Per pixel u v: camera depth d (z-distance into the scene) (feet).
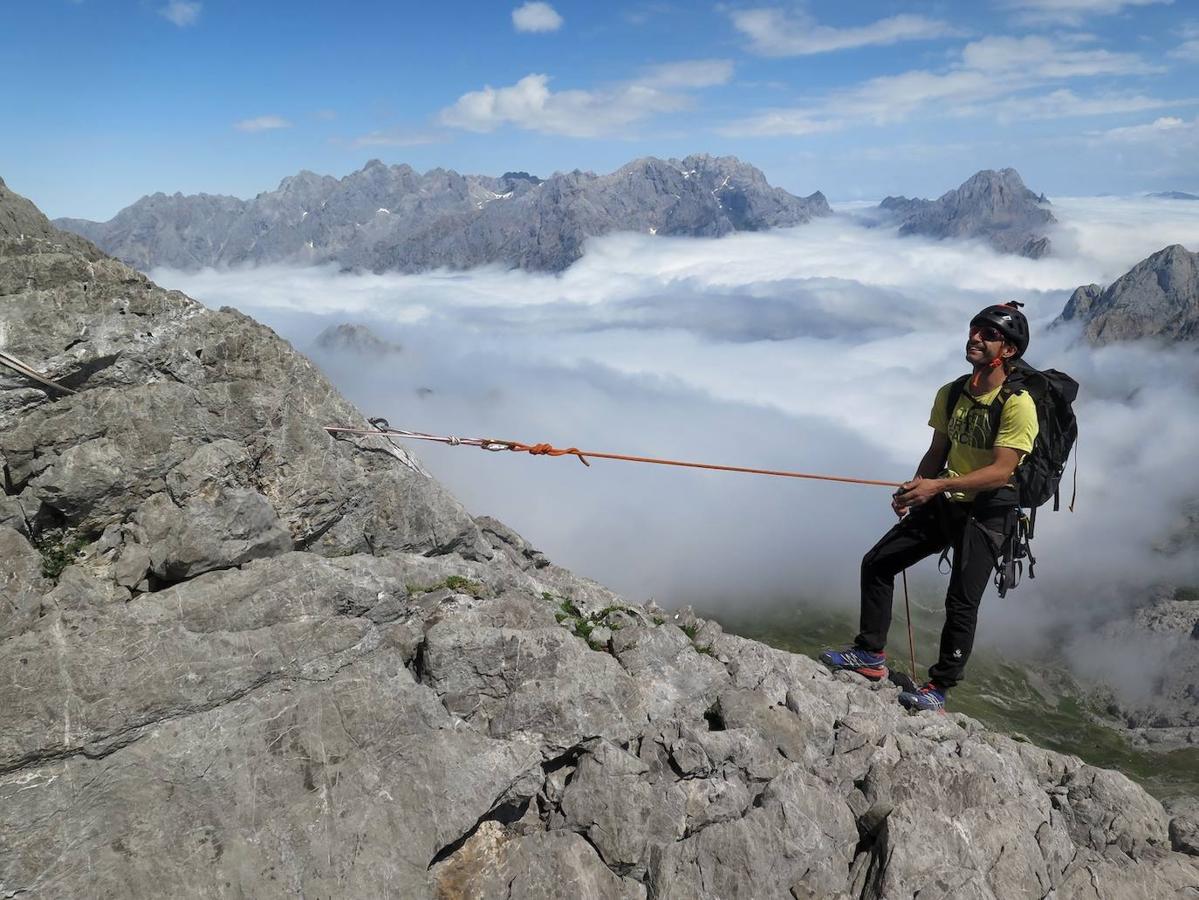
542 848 9.34
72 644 7.95
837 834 10.27
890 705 12.69
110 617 8.26
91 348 9.53
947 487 11.08
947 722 12.50
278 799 8.38
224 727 8.38
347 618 9.35
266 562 9.32
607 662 10.61
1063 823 11.23
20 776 7.48
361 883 8.32
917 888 9.68
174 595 8.75
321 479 11.03
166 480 9.74
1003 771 11.54
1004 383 11.02
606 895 9.30
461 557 12.50
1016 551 11.68
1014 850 10.29
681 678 11.43
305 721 8.76
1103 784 11.76
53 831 7.43
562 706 9.97
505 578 12.48
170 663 8.26
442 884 8.96
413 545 11.98
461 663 9.86
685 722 10.89
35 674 7.67
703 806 10.00
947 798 10.79
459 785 9.12
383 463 11.98
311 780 8.58
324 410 11.57
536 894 9.07
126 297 10.07
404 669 9.56
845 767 11.03
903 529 12.85
